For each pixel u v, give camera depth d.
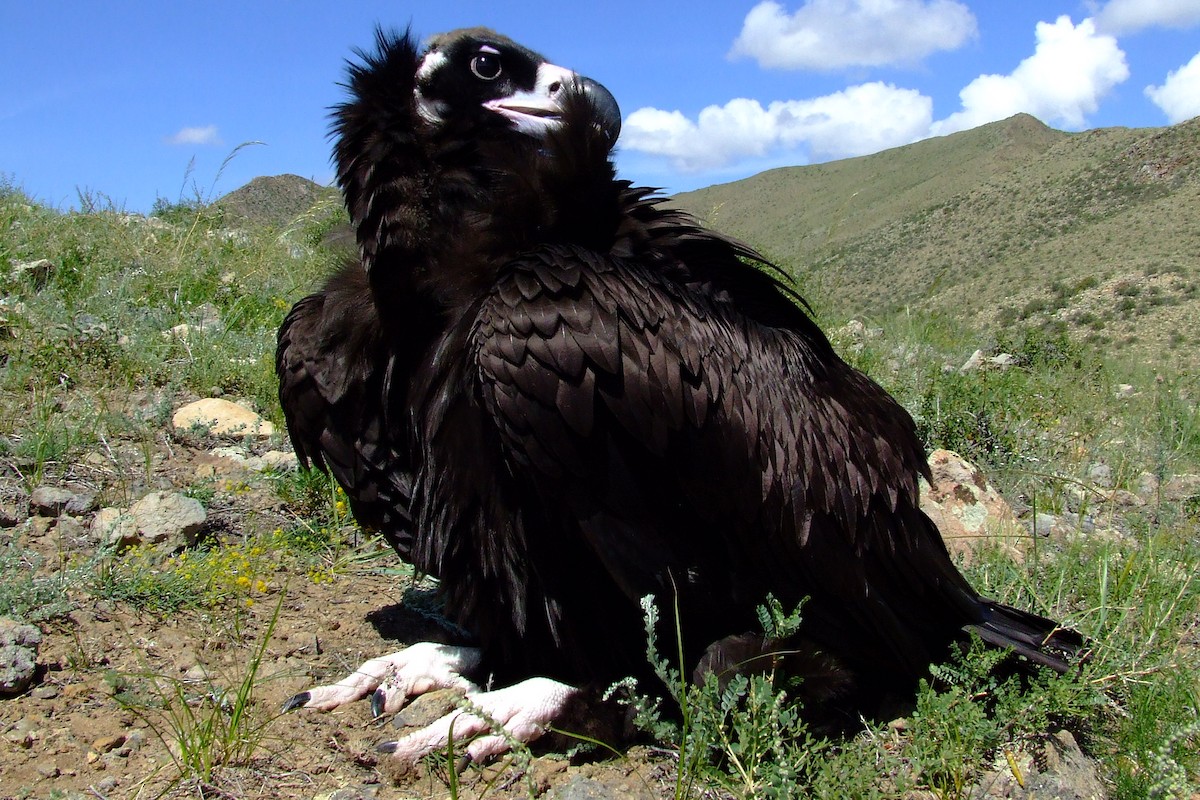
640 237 0.87
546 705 0.78
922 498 1.21
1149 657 0.93
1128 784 0.76
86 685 0.80
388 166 0.86
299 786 0.72
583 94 0.88
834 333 1.80
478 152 0.88
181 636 0.88
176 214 2.54
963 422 1.52
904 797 0.73
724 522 0.79
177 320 1.62
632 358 0.75
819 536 0.80
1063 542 1.21
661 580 0.77
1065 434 1.61
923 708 0.76
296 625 0.94
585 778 0.72
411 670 0.85
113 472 1.15
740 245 0.93
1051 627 0.89
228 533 1.07
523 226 0.85
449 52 0.94
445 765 0.75
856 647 0.83
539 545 0.79
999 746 0.78
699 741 0.71
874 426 0.87
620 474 0.76
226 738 0.72
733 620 0.81
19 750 0.72
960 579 0.89
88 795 0.68
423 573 0.90
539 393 0.74
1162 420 1.67
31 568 0.92
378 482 0.91
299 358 0.91
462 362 0.80
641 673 0.81
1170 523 1.30
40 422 1.19
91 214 2.07
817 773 0.73
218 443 1.27
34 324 1.44
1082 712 0.81
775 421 0.80
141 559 0.95
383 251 0.85
